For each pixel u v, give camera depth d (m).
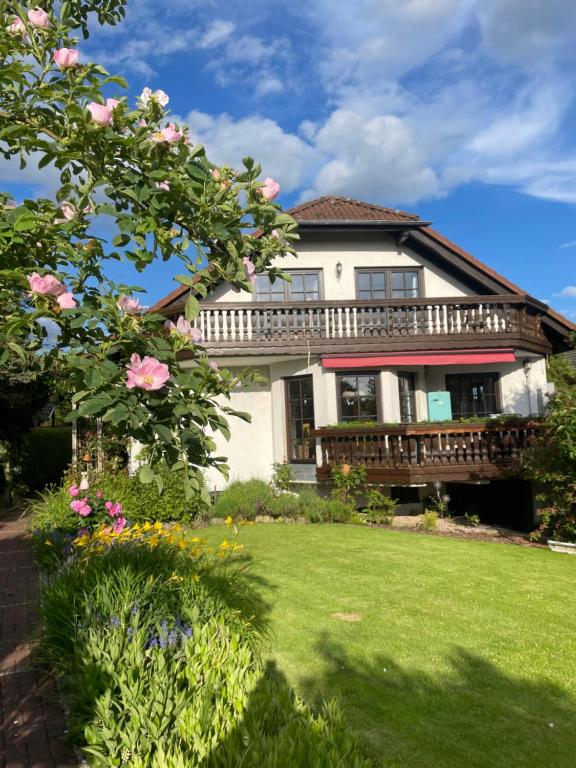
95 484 13.05
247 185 3.13
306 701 5.06
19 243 2.92
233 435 18.20
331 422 16.61
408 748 4.42
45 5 3.67
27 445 21.72
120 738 3.72
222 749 3.10
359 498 16.27
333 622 7.07
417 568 9.72
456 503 16.88
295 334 16.88
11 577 9.43
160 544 7.18
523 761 4.29
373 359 16.67
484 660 6.03
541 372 19.08
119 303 2.70
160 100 3.19
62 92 3.11
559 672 5.77
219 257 3.13
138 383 2.38
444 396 17.36
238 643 4.64
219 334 16.34
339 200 20.80
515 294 18.77
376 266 19.09
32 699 4.98
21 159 3.59
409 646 6.36
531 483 15.46
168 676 4.07
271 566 9.77
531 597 8.17
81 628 4.87
